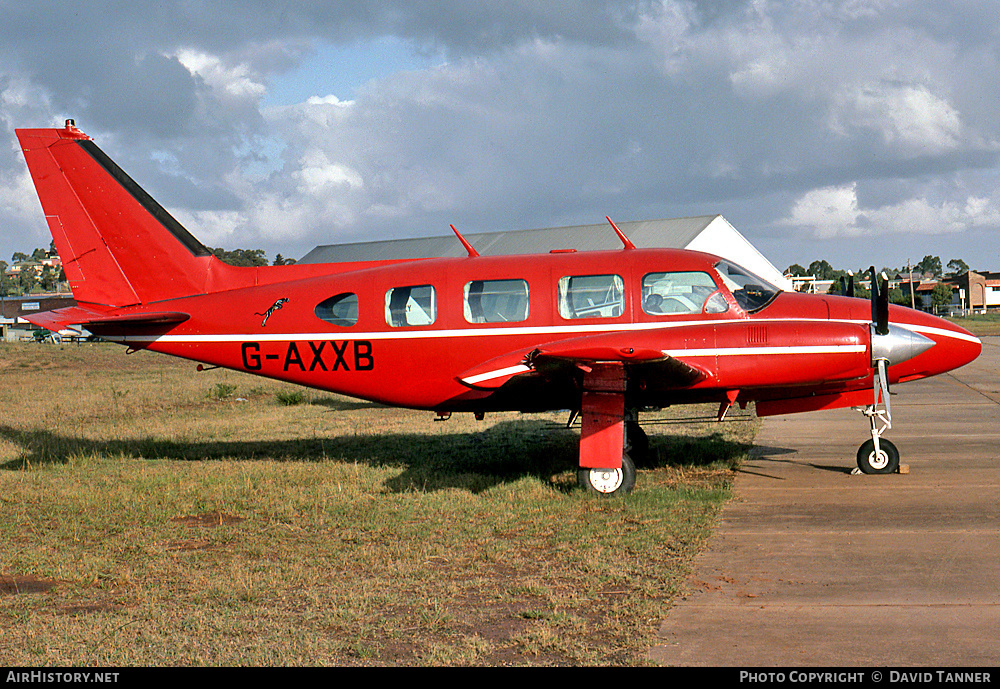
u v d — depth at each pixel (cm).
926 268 15750
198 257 1020
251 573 602
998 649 430
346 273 974
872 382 864
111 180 1019
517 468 968
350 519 746
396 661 439
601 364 758
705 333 797
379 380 940
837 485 826
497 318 895
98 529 740
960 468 885
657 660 429
